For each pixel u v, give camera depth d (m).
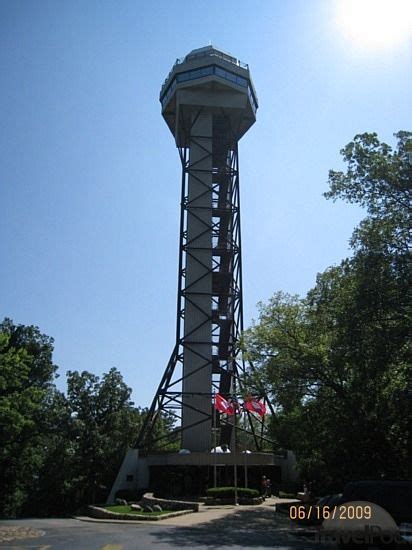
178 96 59.50
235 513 32.28
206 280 55.25
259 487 48.47
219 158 62.06
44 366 61.09
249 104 60.19
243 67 60.56
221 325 56.22
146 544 19.25
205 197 57.62
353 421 31.86
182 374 53.09
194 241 56.31
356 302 29.12
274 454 50.06
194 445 50.94
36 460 57.47
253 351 36.88
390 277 28.70
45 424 59.09
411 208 30.06
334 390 34.62
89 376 63.72
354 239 31.14
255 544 19.28
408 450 30.75
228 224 59.31
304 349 34.25
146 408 71.31
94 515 36.16
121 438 61.66
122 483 48.06
